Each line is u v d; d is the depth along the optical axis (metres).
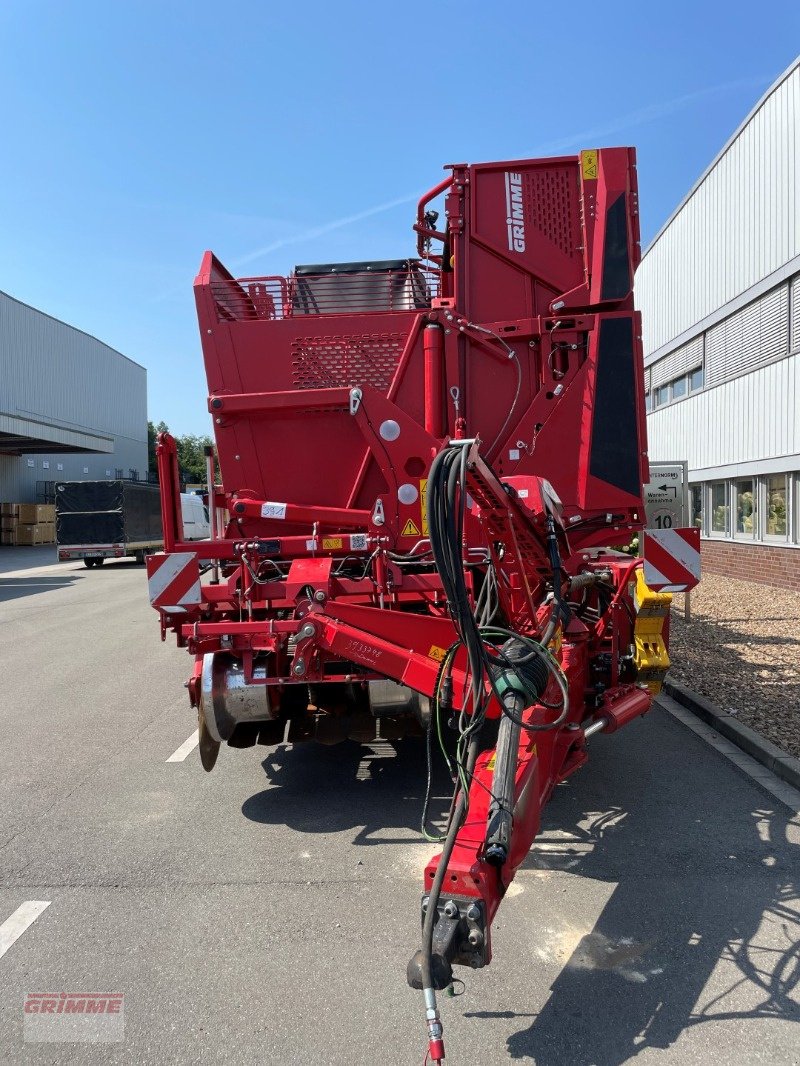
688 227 15.89
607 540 5.00
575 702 4.50
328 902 3.56
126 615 14.06
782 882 3.66
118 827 4.46
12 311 38.38
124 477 53.00
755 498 13.37
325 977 2.98
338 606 4.25
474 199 5.02
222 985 2.94
